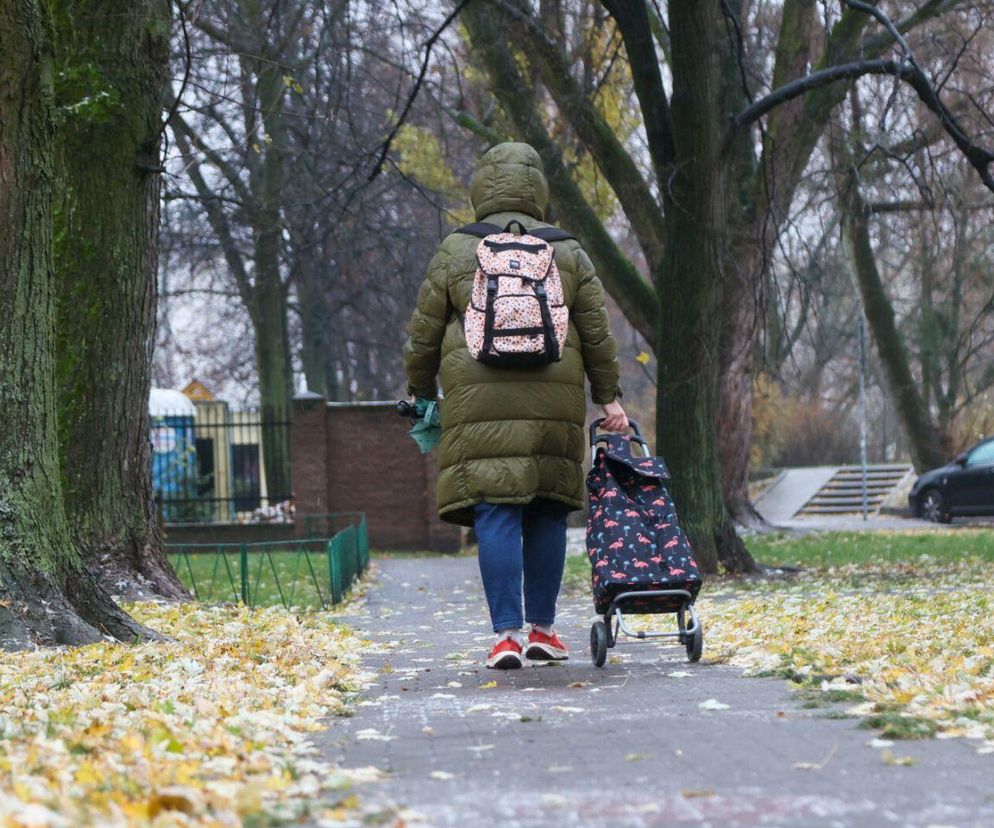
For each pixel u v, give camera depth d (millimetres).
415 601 16109
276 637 10180
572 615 13367
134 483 13609
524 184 8141
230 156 31828
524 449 7695
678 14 16812
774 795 4309
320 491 30609
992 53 25438
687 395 17953
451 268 7898
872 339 41156
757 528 29000
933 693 6156
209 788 4281
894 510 43781
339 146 24828
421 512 31094
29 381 9164
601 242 21141
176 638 10000
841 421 61156
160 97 13984
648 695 6797
